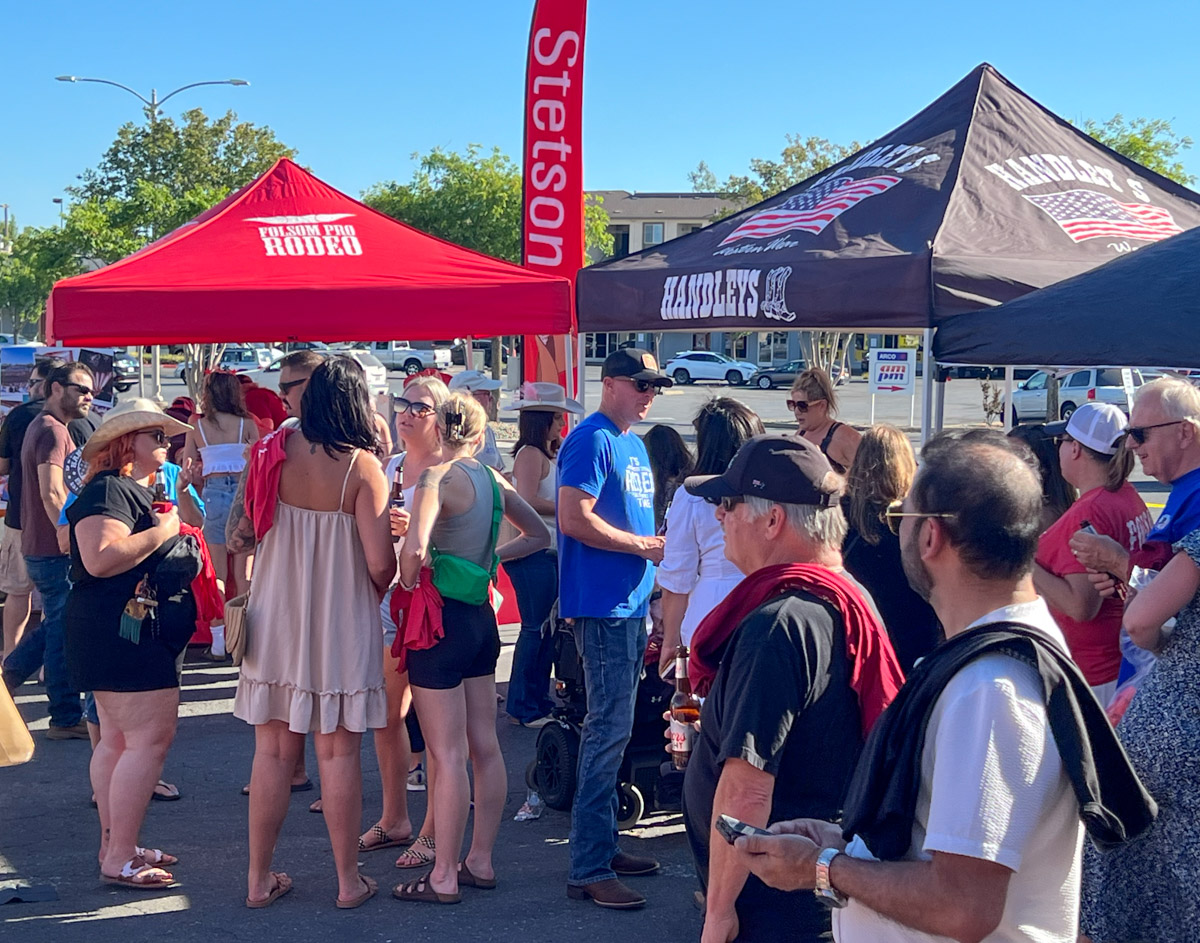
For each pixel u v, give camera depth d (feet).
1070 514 12.23
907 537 6.02
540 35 24.26
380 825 15.65
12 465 22.06
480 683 14.21
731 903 7.32
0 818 16.58
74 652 13.89
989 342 14.67
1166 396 10.41
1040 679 5.33
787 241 18.26
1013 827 5.18
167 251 20.66
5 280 154.71
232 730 20.88
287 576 13.05
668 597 13.32
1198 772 8.79
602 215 148.46
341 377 12.94
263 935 12.91
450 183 119.65
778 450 7.91
